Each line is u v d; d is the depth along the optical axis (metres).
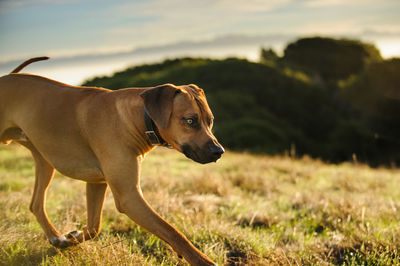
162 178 6.21
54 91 3.16
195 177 6.51
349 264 3.47
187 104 2.78
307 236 4.22
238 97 35.81
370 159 29.55
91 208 3.22
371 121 38.41
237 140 26.77
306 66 60.41
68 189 5.55
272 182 7.15
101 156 2.89
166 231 2.68
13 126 3.23
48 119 3.05
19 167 7.30
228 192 6.01
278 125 33.12
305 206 5.53
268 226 4.68
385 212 4.97
